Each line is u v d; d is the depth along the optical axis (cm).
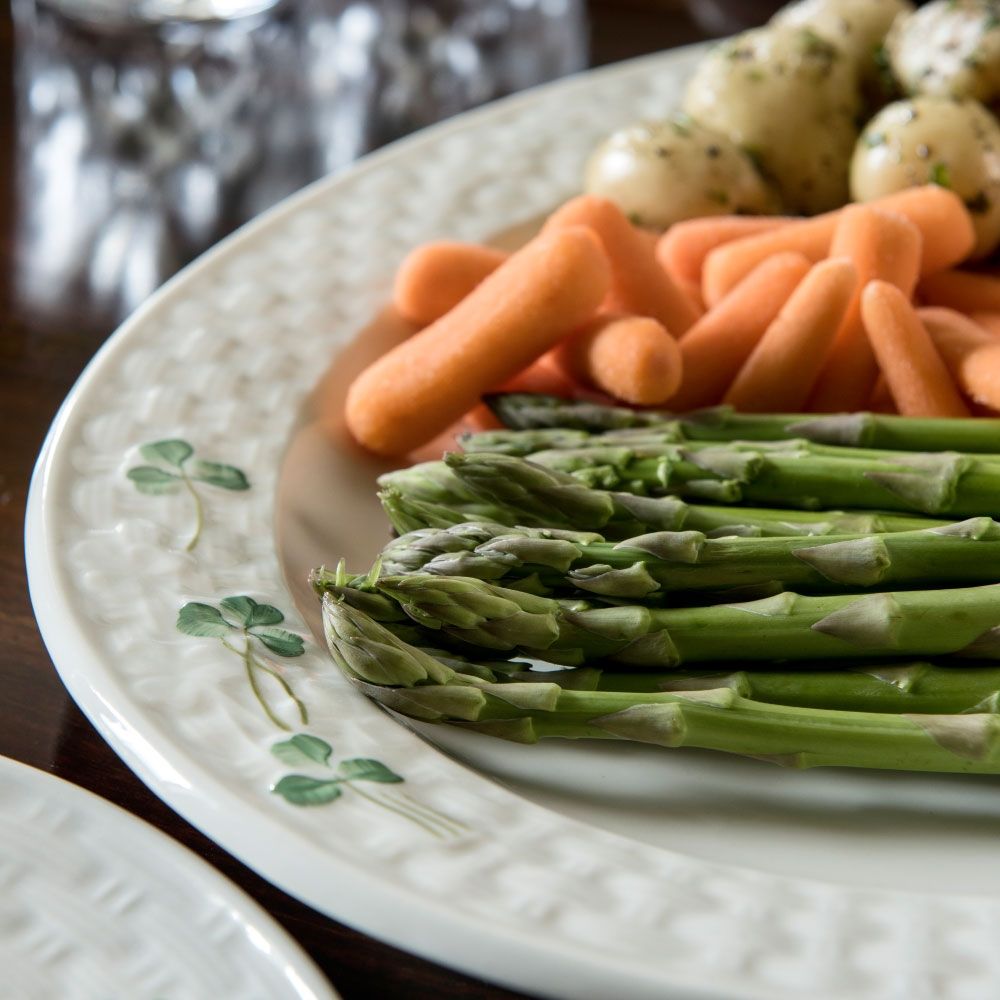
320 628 59
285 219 73
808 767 56
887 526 59
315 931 54
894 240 67
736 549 58
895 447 62
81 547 59
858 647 57
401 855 53
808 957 52
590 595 58
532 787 57
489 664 57
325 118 86
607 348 64
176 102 84
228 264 70
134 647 57
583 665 57
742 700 56
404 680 56
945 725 56
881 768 57
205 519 61
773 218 71
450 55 89
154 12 83
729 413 64
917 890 55
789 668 58
